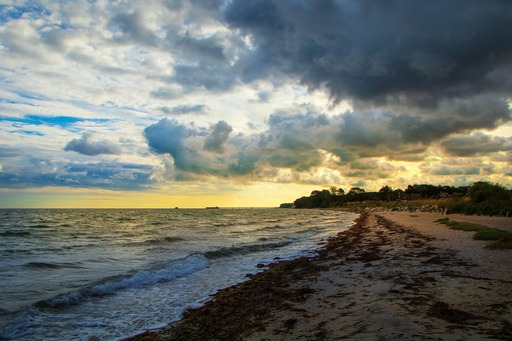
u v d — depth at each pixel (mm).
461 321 5852
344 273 12070
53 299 9336
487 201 51062
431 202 97438
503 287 8258
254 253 19844
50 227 47125
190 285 11656
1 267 15070
